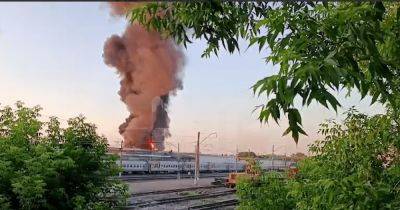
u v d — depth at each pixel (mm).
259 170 11727
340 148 6012
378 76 2625
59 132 11414
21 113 10930
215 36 3805
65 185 10977
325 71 2123
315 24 2857
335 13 2648
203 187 49156
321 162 6848
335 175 5977
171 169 71000
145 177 59969
